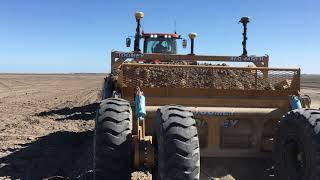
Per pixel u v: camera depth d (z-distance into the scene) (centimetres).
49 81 7038
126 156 539
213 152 607
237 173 611
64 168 880
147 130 635
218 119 608
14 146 1114
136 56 918
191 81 711
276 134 585
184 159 487
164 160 491
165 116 511
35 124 1548
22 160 952
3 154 1020
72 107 2205
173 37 1361
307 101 689
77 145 1141
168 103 689
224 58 877
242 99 703
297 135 535
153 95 704
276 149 585
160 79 706
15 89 4216
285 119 562
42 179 798
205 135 619
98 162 538
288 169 551
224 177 600
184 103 692
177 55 885
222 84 715
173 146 489
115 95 681
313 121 513
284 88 718
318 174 492
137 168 570
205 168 608
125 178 541
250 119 627
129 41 1239
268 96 721
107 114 551
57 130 1409
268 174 612
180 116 511
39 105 2373
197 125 618
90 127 1486
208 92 712
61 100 2789
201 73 720
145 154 551
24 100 2748
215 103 696
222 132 617
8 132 1342
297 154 546
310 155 501
